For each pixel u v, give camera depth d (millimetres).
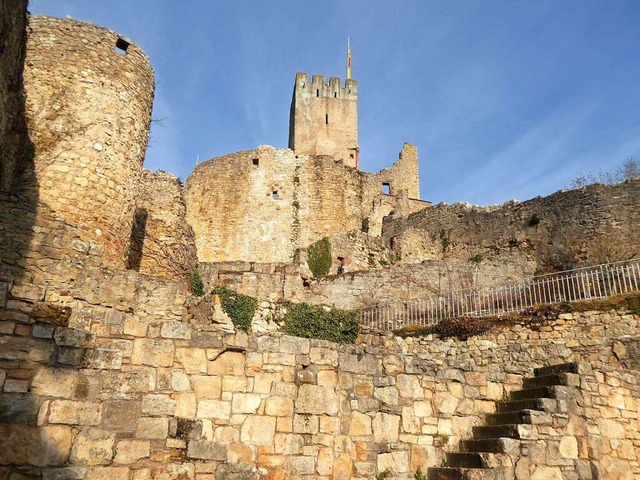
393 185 44844
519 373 11242
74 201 13531
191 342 7660
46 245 11117
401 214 38250
